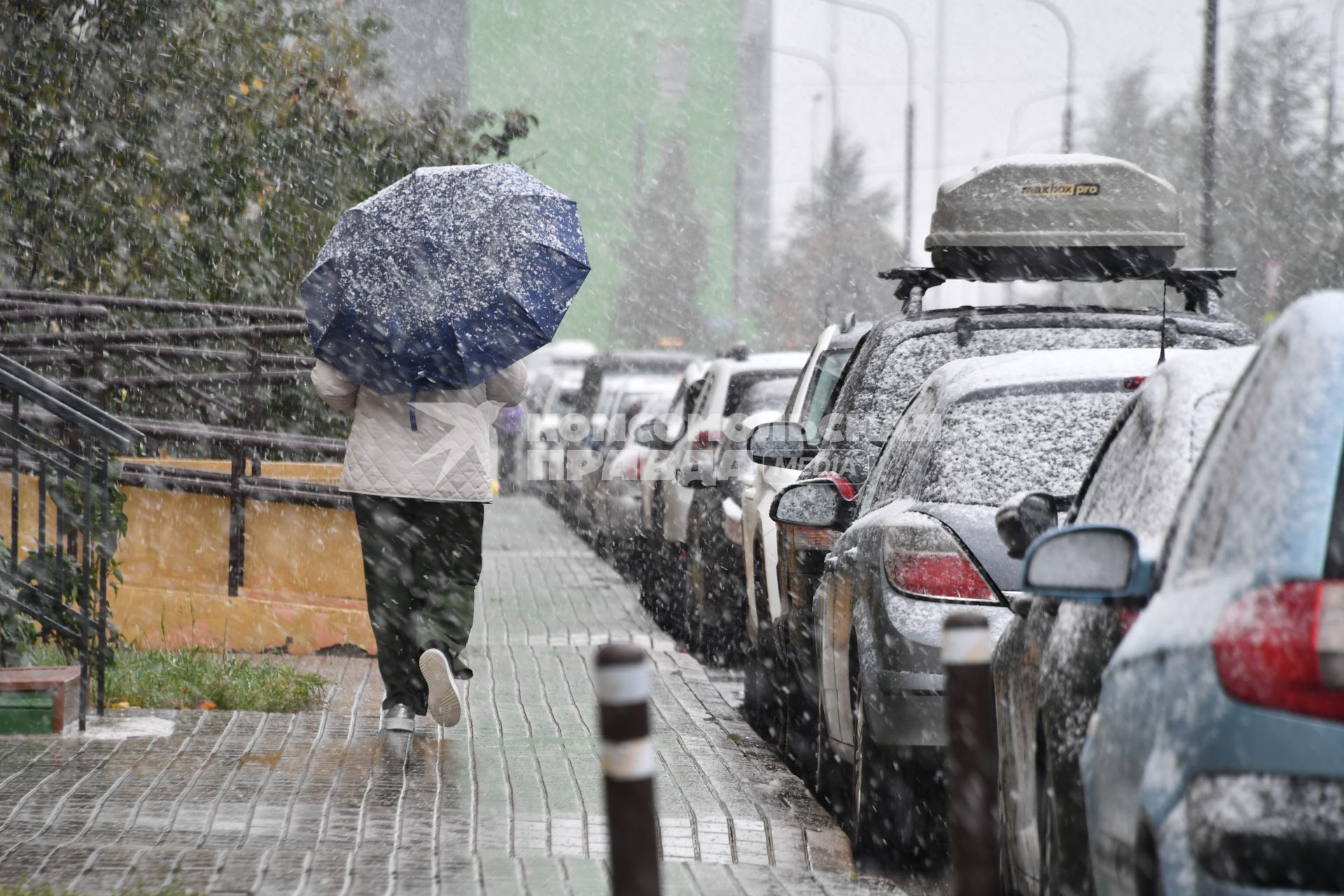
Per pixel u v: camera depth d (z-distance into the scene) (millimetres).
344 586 34188
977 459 19531
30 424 32594
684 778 23891
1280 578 9352
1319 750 9008
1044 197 30766
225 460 42469
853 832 20125
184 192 46875
